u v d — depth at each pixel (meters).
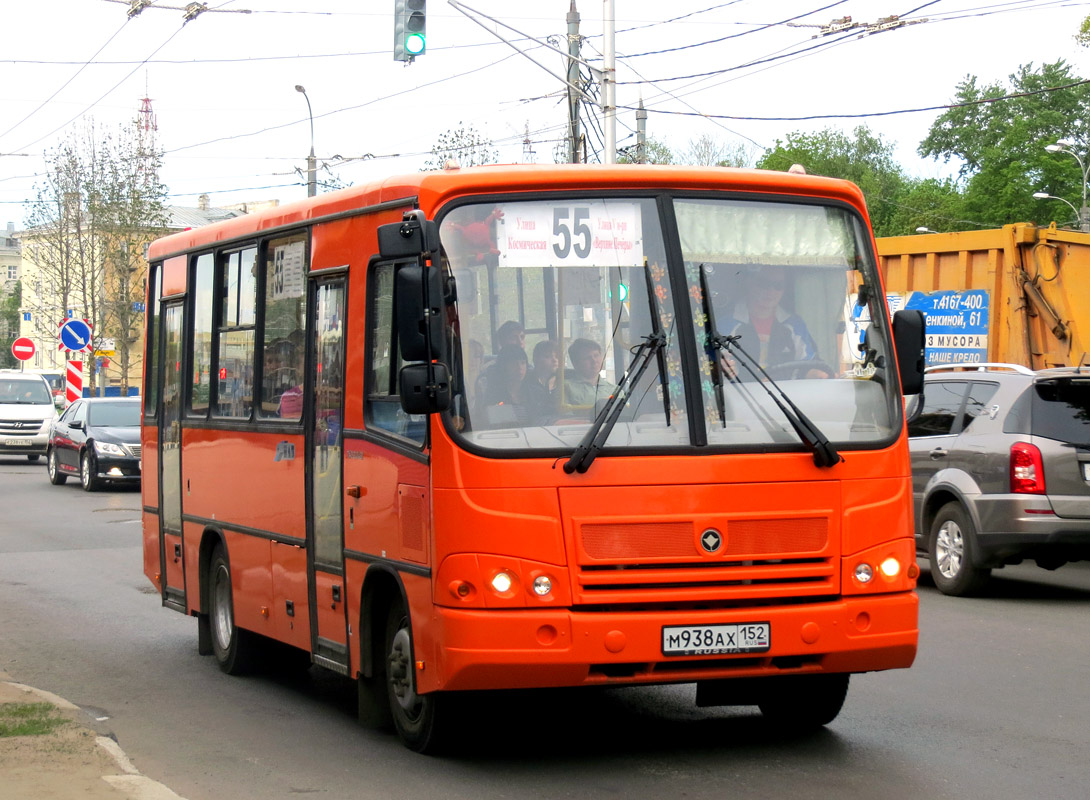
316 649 8.33
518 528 6.47
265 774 7.07
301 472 8.52
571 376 6.73
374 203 7.56
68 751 7.11
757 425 6.81
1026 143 79.12
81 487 29.25
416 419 6.91
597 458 6.57
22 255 66.81
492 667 6.42
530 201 6.90
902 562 6.95
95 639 11.73
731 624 6.52
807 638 6.63
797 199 7.23
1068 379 12.42
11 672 10.25
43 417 37.00
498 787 6.70
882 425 7.08
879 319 7.27
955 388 13.49
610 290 6.86
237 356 9.86
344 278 7.98
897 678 9.30
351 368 7.80
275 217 9.20
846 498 6.86
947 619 11.73
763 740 7.63
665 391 6.76
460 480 6.54
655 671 6.54
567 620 6.41
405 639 7.30
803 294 7.12
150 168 57.81
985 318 17.83
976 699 8.63
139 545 18.77
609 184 6.97
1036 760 7.11
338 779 6.92
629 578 6.51
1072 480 12.19
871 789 6.54
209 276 10.54
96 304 58.25
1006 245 17.48
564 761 7.21
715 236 7.05
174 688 9.66
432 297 6.54
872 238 7.37
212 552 10.52
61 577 15.61
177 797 6.19
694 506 6.61
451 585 6.52
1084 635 10.95
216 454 10.18
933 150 84.94
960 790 6.52
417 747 7.36
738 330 6.95
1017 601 12.80
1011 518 12.34
